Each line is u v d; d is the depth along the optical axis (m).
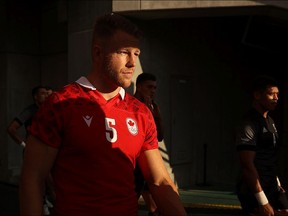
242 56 9.27
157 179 1.83
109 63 1.63
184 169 7.88
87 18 7.04
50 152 1.58
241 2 6.09
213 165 8.57
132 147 1.69
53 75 9.15
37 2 9.40
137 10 6.42
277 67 9.79
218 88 8.65
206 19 8.33
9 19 8.95
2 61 9.05
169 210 1.79
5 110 8.98
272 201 3.16
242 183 3.19
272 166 3.13
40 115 1.59
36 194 1.55
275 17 6.96
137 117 1.76
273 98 3.08
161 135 4.68
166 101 7.44
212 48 8.52
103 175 1.60
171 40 7.55
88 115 1.60
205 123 8.36
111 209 1.62
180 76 7.75
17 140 5.58
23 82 9.21
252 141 3.01
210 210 6.16
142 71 6.96
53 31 9.09
